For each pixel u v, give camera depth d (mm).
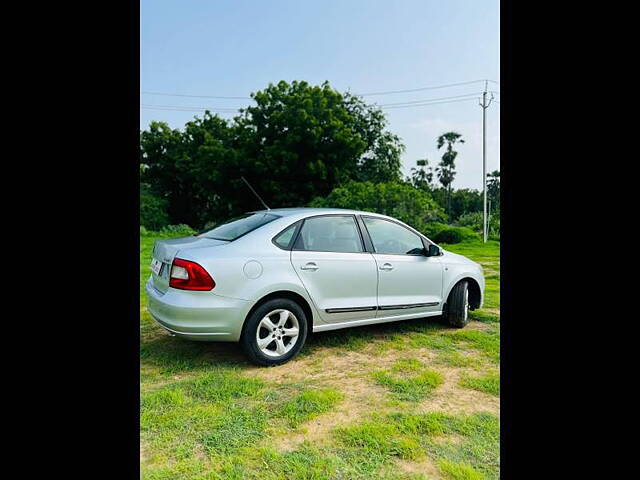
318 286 3574
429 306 4297
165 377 3170
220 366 3400
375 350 3836
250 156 23797
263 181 22766
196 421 2492
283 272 3396
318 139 22047
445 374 3264
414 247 4324
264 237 3455
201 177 24875
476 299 4887
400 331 4461
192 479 1950
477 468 2049
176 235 24141
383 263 3945
